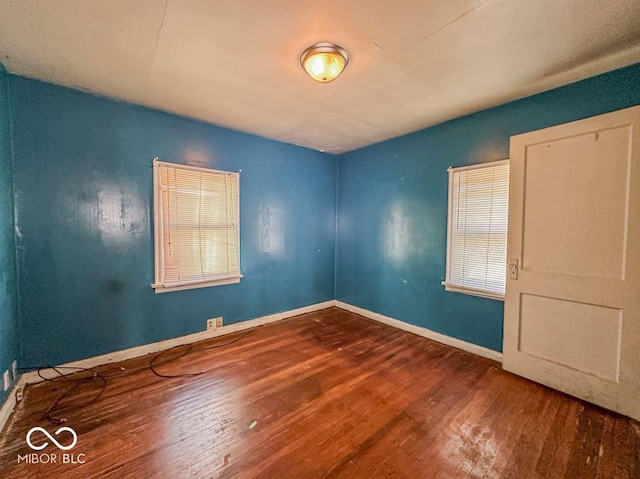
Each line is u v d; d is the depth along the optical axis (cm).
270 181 358
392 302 357
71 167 227
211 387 213
